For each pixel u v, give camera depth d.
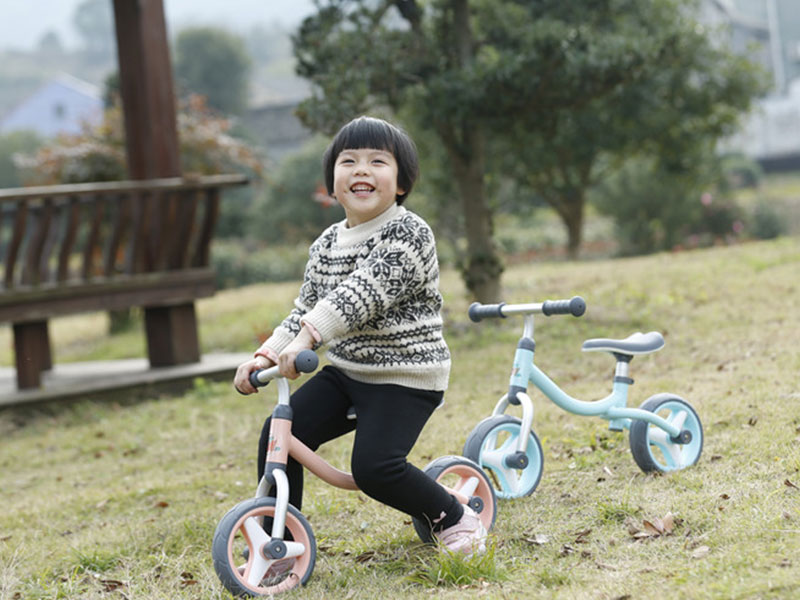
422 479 2.96
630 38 7.93
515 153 13.59
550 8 8.63
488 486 3.29
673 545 2.92
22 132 49.12
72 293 7.55
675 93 11.14
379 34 8.03
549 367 6.52
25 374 7.61
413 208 14.04
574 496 3.62
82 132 13.83
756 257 10.52
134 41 8.02
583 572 2.79
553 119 8.47
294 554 2.89
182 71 44.59
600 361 6.50
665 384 5.38
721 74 11.44
